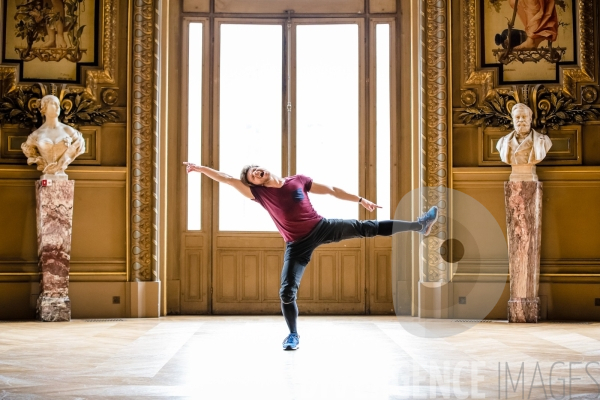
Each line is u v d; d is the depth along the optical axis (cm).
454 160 712
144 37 716
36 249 695
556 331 583
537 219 666
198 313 732
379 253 729
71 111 706
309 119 746
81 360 423
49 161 666
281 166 743
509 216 669
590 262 693
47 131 669
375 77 743
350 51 749
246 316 715
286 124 744
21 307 689
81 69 714
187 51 744
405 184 737
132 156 709
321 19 749
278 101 748
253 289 734
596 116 700
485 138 711
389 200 739
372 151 740
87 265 702
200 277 734
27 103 699
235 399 308
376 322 654
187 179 740
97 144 711
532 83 709
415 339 527
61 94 703
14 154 700
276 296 734
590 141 702
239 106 746
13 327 608
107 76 714
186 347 482
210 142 741
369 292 729
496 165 706
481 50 716
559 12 712
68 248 669
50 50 712
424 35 715
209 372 379
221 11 748
